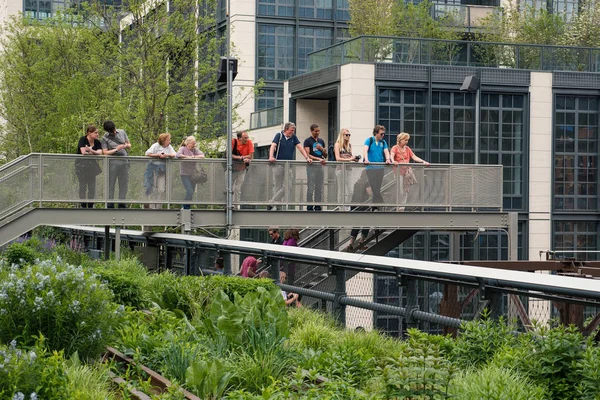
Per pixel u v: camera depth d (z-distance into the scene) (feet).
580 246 125.49
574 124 124.57
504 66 121.80
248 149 72.79
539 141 122.72
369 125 115.65
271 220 73.26
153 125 110.01
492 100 120.78
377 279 41.19
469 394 24.90
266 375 29.53
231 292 42.93
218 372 27.94
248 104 164.04
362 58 116.37
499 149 121.29
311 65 126.72
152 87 108.68
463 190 78.64
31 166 66.95
